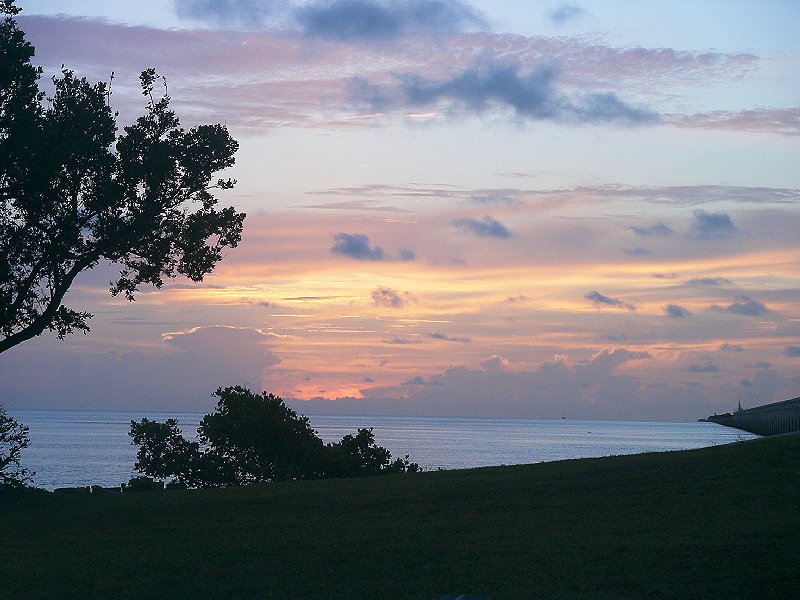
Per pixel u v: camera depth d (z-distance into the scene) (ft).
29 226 83.10
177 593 46.21
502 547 51.70
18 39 82.74
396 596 43.19
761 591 39.42
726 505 59.67
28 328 84.84
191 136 87.15
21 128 79.46
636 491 67.82
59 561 54.65
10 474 88.84
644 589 41.06
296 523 64.23
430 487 78.54
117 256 87.15
